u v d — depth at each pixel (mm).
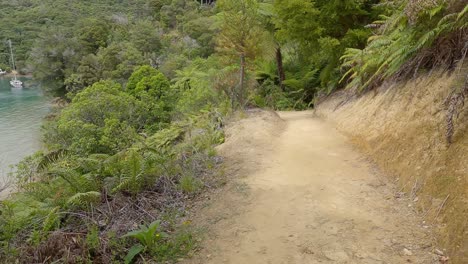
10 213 3859
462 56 4355
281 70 16750
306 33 11523
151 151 5531
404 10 5117
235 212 4023
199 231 3650
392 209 3754
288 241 3375
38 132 21469
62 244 3145
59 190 4320
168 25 42062
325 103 11133
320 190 4438
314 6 11672
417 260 2895
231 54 10539
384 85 6539
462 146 3549
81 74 27844
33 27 63375
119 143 9516
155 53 29734
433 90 4633
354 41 10727
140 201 4262
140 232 3301
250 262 3100
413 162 4203
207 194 4598
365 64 6691
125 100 13211
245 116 9250
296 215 3854
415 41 5441
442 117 4133
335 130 7488
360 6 10938
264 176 5059
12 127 23406
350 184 4527
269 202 4207
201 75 16062
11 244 3361
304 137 7242
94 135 10398
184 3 43875
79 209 4074
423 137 4281
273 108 14320
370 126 5988
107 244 3254
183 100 14094
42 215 3828
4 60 60906
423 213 3496
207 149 6508
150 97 14391
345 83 11078
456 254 2783
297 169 5266
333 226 3561
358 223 3570
